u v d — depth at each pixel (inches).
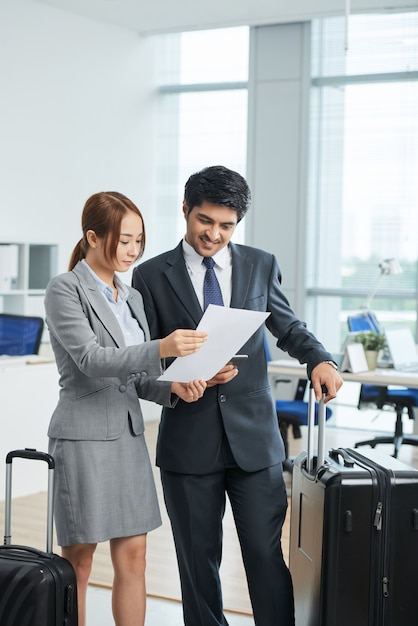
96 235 96.9
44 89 289.3
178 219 332.5
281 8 283.1
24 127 283.6
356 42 301.0
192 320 102.3
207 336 89.0
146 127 329.4
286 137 308.0
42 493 209.5
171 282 103.1
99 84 308.2
